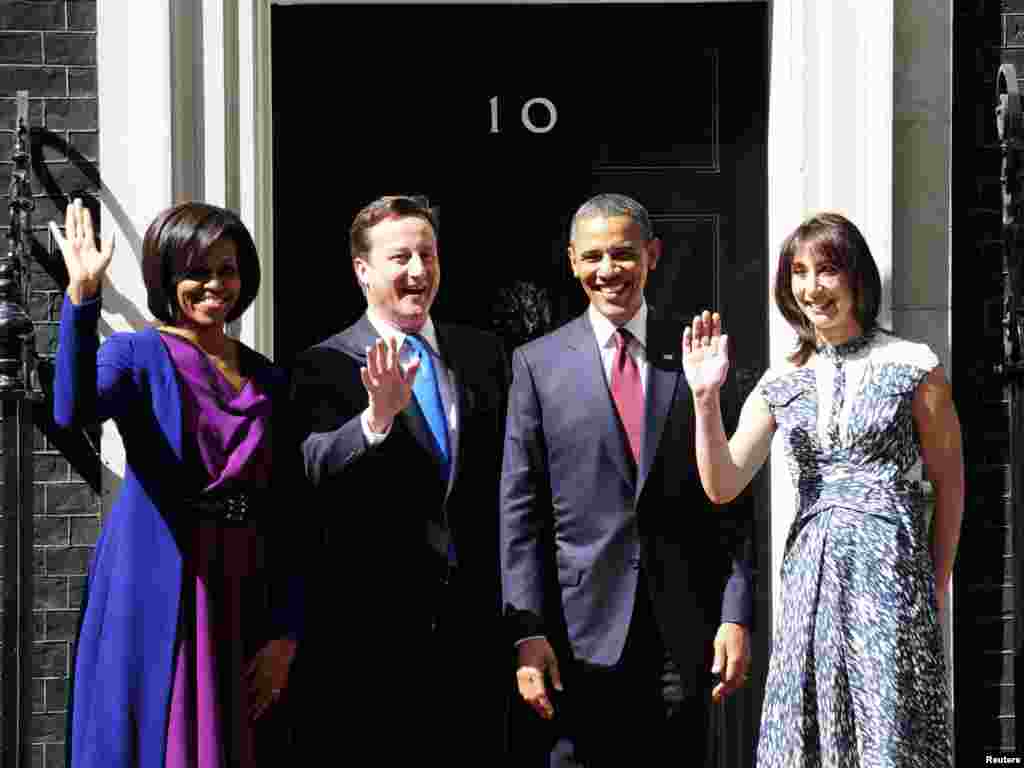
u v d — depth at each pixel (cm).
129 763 430
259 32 533
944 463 454
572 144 567
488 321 566
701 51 566
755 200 564
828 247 453
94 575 445
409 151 567
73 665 459
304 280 564
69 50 520
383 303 479
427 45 568
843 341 459
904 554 441
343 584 472
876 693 434
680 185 565
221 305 448
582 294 568
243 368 461
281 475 461
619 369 480
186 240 445
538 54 567
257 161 529
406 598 471
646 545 470
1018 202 501
